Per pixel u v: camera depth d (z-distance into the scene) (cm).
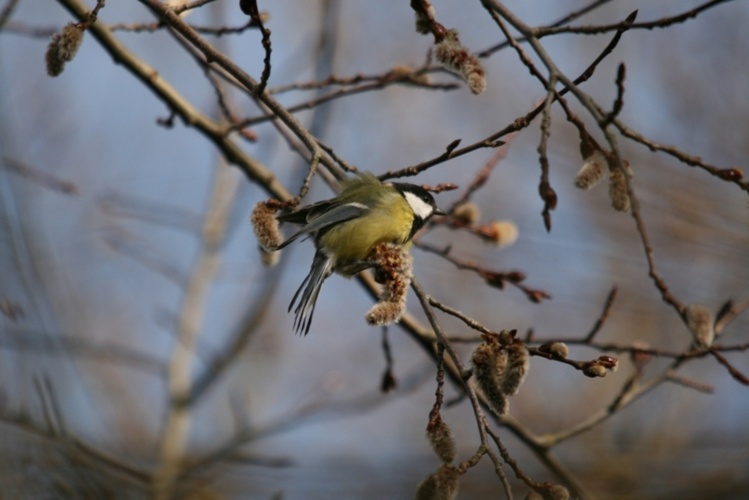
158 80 849
